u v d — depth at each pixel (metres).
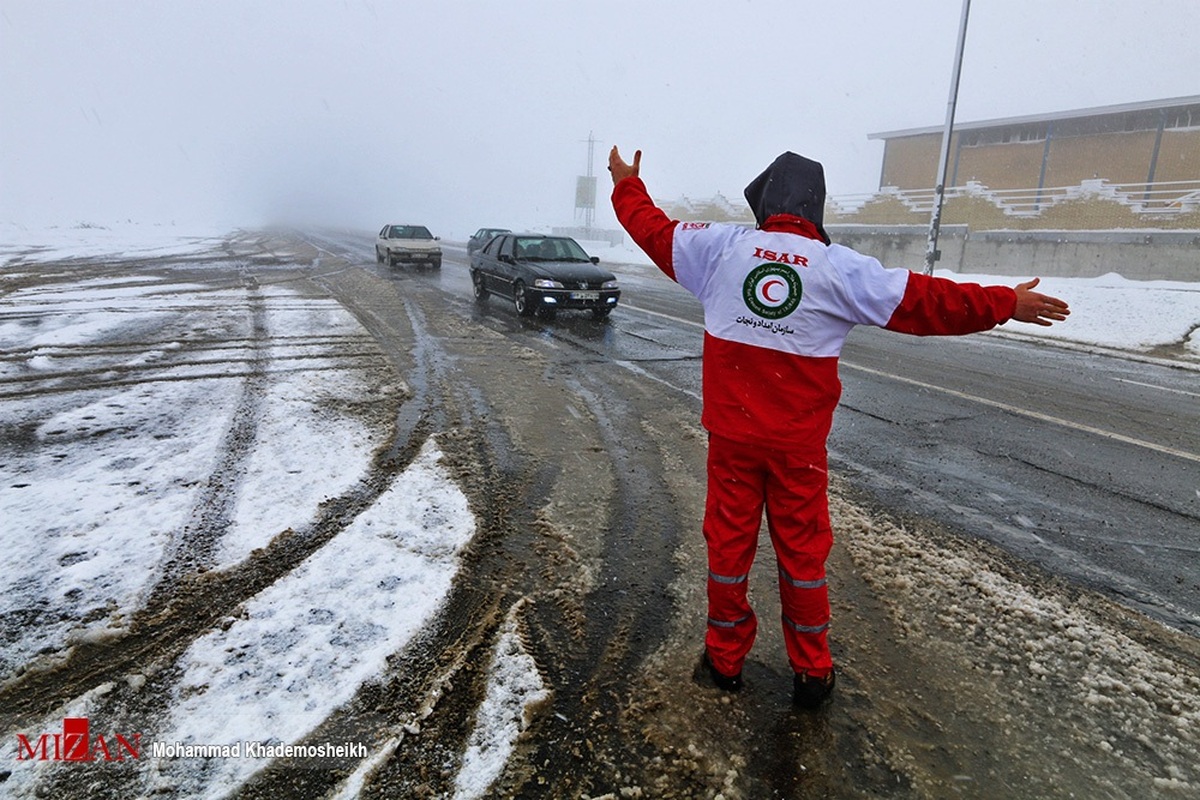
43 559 3.47
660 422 6.11
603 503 4.36
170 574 3.37
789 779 2.25
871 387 7.76
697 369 8.27
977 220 25.50
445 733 2.40
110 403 6.28
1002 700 2.66
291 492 4.34
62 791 2.15
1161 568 3.72
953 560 3.73
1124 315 13.23
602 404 6.65
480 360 8.49
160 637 2.89
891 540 3.93
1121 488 4.85
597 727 2.45
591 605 3.21
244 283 16.55
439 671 2.71
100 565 3.43
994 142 29.17
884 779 2.27
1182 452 5.67
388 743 2.35
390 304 13.33
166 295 14.04
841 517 4.23
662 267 2.55
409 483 4.54
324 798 2.13
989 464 5.29
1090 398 7.54
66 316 11.13
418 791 2.16
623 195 2.68
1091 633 3.10
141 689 2.59
